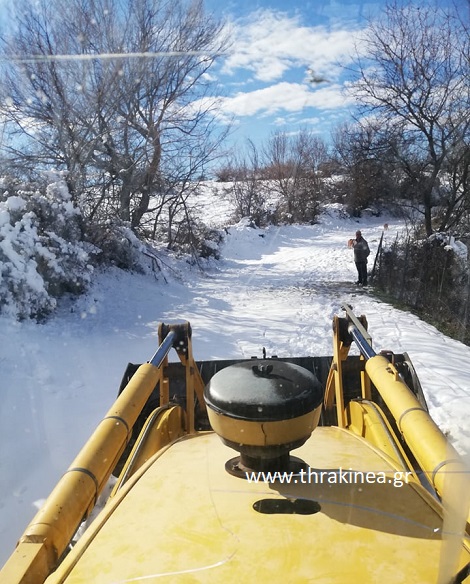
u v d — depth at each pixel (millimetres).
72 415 6230
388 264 17781
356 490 2092
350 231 33719
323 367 4883
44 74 13078
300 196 33656
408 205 20516
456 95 15062
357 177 23344
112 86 14180
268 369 2277
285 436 2129
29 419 6055
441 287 13836
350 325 3789
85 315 11617
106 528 1921
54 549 1928
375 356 2977
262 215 33844
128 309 12742
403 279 15586
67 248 12094
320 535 1792
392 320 12422
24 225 10828
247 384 2203
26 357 8422
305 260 26875
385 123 17516
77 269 12484
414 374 4363
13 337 9289
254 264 25969
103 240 15273
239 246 29922
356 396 4258
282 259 27641
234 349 9695
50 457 5141
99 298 12977
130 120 15492
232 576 1616
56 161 14367
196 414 4453
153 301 13906
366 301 15312
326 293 16953
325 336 10758
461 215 16609
